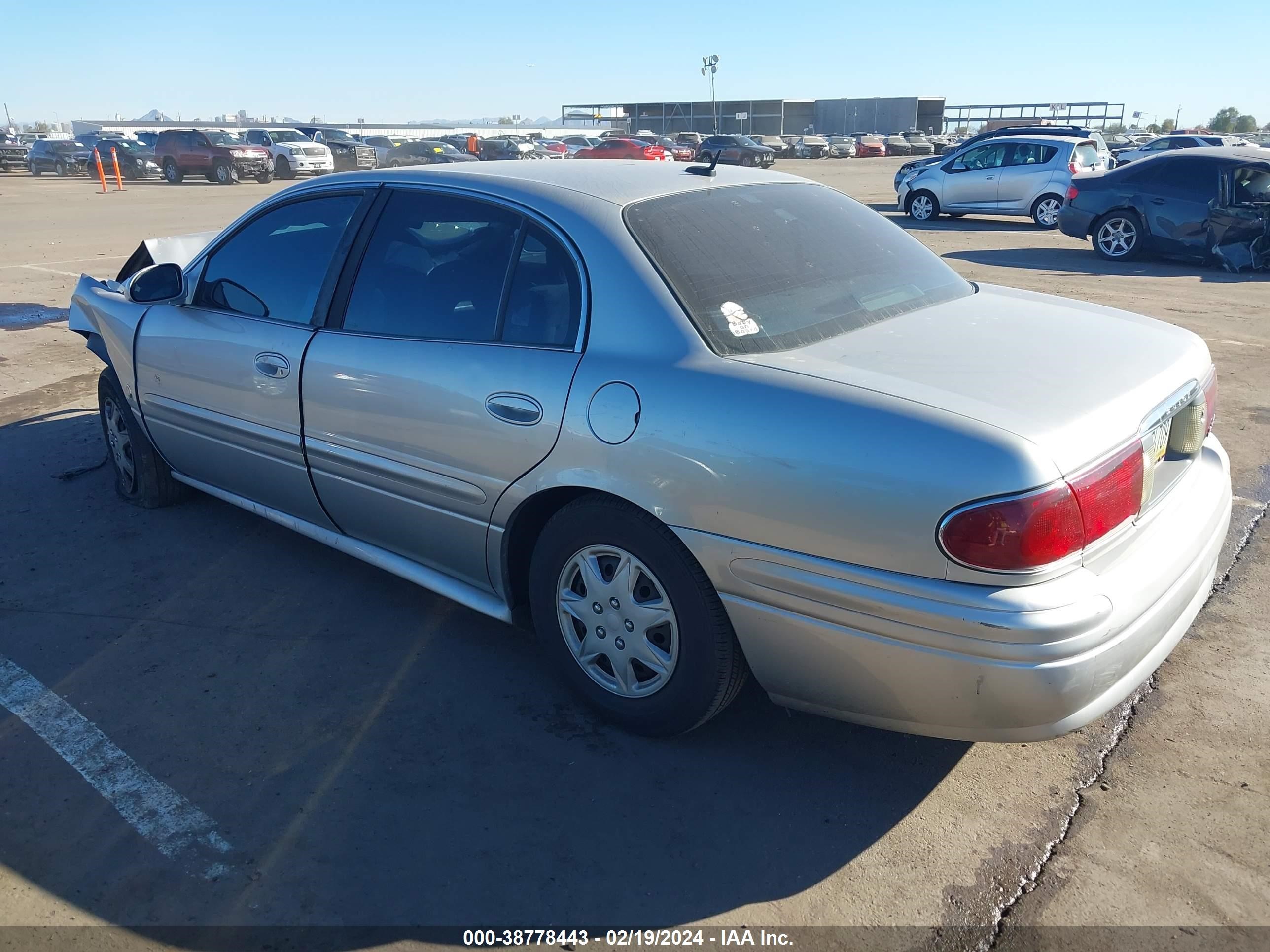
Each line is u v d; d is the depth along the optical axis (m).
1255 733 2.96
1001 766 2.84
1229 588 3.86
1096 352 2.72
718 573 2.53
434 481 3.13
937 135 64.88
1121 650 2.27
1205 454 3.08
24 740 3.00
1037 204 16.30
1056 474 2.16
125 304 4.43
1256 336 8.05
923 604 2.23
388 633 3.61
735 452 2.44
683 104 71.12
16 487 5.02
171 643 3.54
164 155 29.53
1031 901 2.35
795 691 2.59
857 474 2.28
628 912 2.33
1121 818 2.62
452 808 2.68
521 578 3.17
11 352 7.79
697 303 2.71
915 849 2.52
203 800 2.72
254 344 3.66
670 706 2.81
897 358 2.60
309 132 36.97
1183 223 11.88
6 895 2.39
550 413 2.77
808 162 46.97
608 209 2.92
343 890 2.40
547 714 3.11
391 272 3.32
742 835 2.58
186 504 4.80
